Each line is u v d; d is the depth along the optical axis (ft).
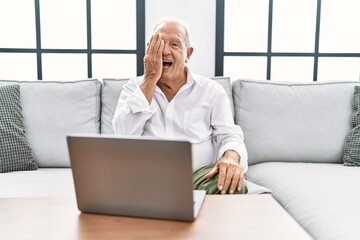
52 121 6.07
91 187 2.44
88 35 7.72
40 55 7.72
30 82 6.38
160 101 4.80
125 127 4.43
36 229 2.29
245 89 6.58
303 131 6.30
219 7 7.52
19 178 5.14
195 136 4.76
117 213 2.47
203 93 4.92
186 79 4.93
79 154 2.37
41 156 5.93
